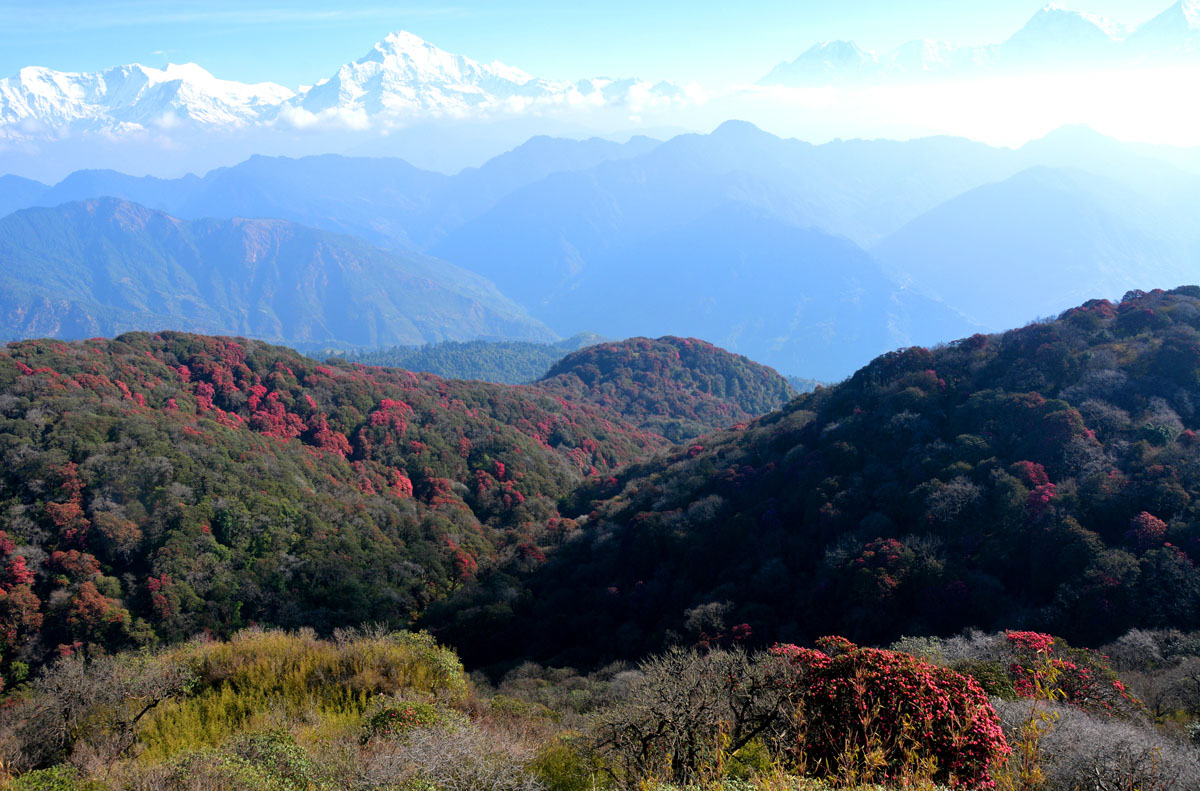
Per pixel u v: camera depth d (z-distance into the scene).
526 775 8.84
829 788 6.91
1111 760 8.02
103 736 11.19
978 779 7.53
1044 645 15.27
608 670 30.25
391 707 11.49
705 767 7.78
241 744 9.53
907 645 19.47
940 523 31.31
